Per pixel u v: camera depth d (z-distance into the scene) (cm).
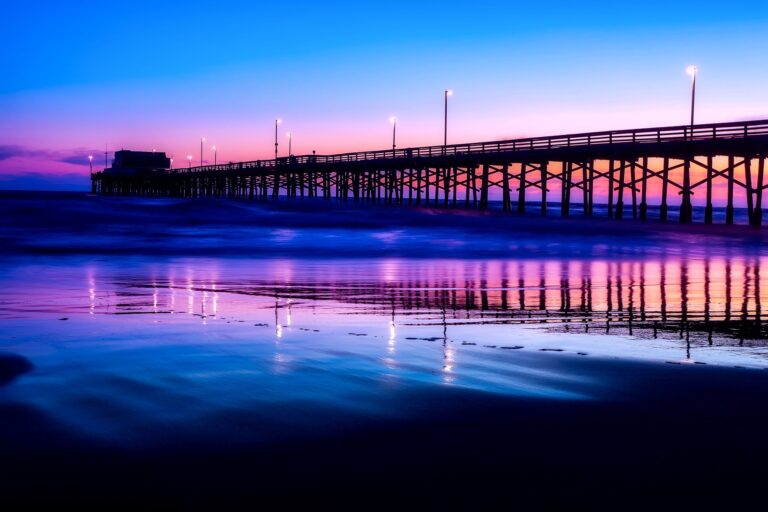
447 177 4931
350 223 3052
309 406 445
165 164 11156
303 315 836
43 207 3275
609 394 476
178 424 408
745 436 388
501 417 423
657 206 9169
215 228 2758
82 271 1365
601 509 299
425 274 1355
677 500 307
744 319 828
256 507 302
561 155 3800
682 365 568
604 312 879
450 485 323
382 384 500
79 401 455
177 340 671
